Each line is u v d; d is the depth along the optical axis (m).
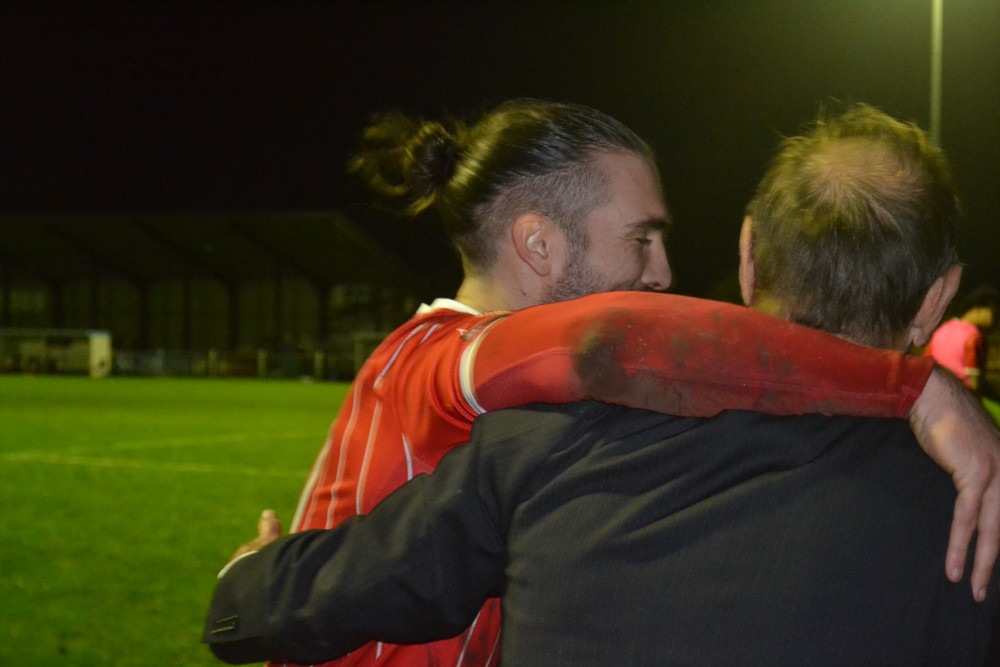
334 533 1.00
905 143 0.97
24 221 32.06
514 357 0.93
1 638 3.79
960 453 0.82
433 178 1.30
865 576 0.80
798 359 0.85
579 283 1.21
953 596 0.81
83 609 4.21
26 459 9.48
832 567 0.79
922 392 0.85
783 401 0.85
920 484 0.83
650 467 0.86
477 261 1.26
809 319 0.95
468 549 0.91
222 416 14.88
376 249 29.39
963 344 4.38
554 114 1.24
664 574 0.82
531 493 0.89
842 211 0.92
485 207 1.23
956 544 0.81
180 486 7.83
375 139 1.39
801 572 0.79
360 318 33.12
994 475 0.82
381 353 1.17
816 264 0.93
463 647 1.06
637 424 0.89
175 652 3.64
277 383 26.62
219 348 35.12
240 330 34.97
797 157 1.00
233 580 1.04
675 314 0.90
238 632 1.00
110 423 13.49
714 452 0.85
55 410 15.67
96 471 8.66
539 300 1.23
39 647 3.68
